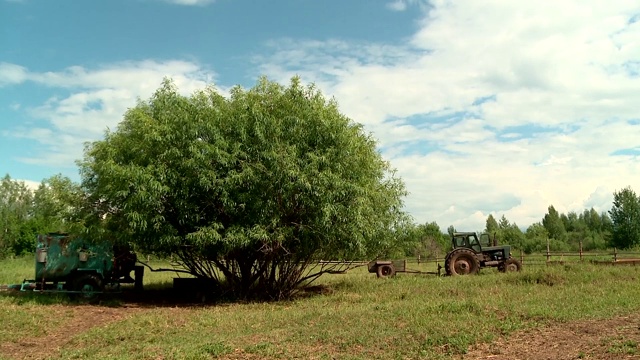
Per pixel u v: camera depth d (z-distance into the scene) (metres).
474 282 16.73
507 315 9.94
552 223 64.69
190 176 14.11
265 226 14.25
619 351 7.31
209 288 16.86
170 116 14.73
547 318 9.59
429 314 10.40
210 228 13.98
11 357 8.79
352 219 14.41
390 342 8.47
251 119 14.52
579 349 7.61
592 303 11.17
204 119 14.54
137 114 15.13
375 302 13.76
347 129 15.41
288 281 16.45
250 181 14.05
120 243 15.46
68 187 16.05
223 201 13.86
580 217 85.44
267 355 8.07
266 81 15.93
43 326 11.27
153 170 14.00
